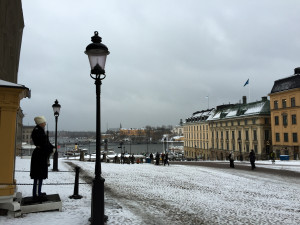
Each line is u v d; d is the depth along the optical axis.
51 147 7.10
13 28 27.28
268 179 15.95
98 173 5.79
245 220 7.09
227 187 12.51
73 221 5.98
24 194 8.57
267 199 9.95
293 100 49.34
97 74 5.90
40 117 6.96
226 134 71.12
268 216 7.54
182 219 6.98
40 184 7.04
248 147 61.25
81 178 13.27
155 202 8.92
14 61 28.16
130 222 6.32
